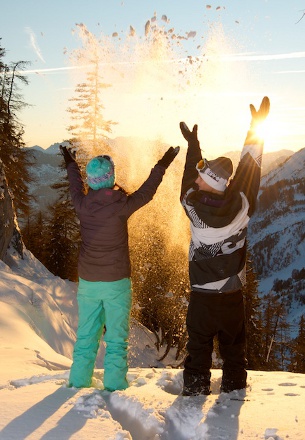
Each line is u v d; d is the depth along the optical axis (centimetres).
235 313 377
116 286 391
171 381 415
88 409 319
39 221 4416
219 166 362
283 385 406
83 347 392
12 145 3581
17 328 797
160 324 3022
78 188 416
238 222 363
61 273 3681
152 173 407
